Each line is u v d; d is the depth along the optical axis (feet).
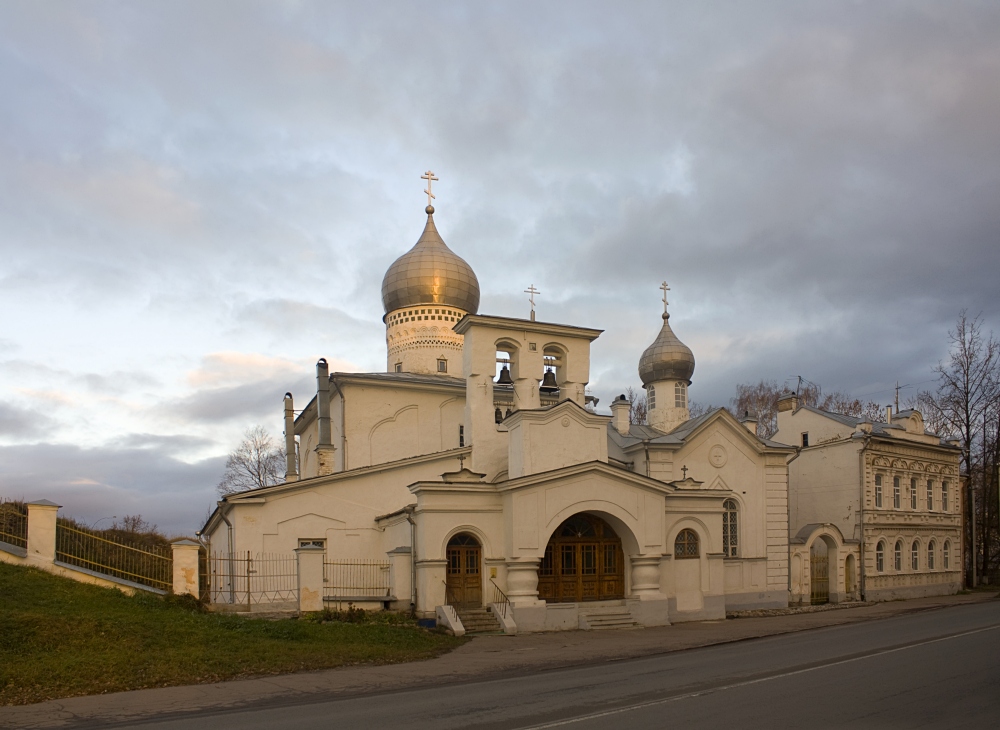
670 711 42.04
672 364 154.92
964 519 197.57
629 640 84.69
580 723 39.19
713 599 112.88
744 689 48.85
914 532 165.17
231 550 104.01
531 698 47.21
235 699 49.80
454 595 97.50
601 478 104.22
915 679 52.44
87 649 58.75
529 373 115.24
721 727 38.17
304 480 105.81
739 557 131.85
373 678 57.77
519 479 98.22
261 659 62.08
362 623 84.69
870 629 90.22
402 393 129.08
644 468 128.98
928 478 172.96
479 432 112.57
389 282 150.51
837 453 159.12
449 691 51.11
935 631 84.28
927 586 166.20
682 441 129.59
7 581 70.54
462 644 80.74
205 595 84.07
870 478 155.02
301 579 85.30
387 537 107.55
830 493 159.74
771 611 129.08
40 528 76.74
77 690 51.57
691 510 114.42
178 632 65.72
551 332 117.29
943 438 186.91
